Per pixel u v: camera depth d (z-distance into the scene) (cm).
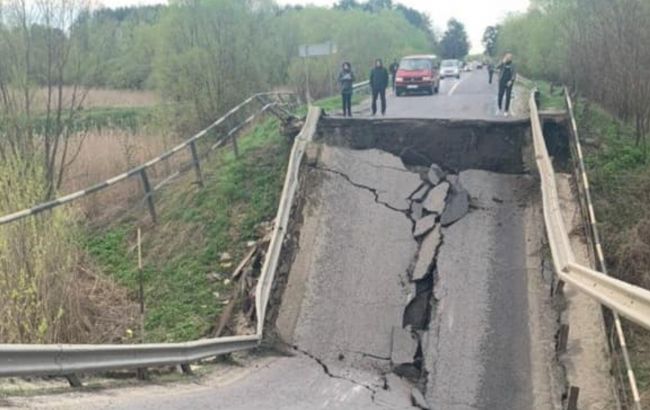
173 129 2539
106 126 2623
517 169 1777
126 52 3516
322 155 1808
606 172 1664
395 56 5403
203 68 2650
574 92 2500
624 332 1234
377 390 1144
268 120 2294
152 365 988
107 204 1856
